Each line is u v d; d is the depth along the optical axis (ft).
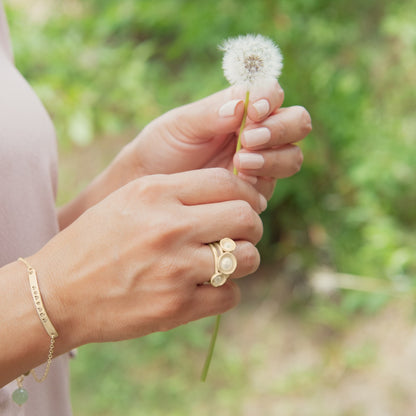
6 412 2.34
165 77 11.45
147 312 2.03
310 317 8.46
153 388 7.93
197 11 9.53
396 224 8.37
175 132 2.92
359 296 8.05
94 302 2.01
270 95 2.48
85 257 1.98
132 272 1.97
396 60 9.78
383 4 10.01
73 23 12.16
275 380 7.89
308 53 8.79
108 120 10.87
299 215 9.07
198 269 2.02
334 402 7.48
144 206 2.00
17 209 2.53
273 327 8.52
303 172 8.70
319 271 8.46
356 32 9.70
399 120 8.98
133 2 11.26
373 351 7.86
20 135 2.56
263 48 2.39
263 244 9.16
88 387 7.99
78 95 10.86
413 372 7.44
